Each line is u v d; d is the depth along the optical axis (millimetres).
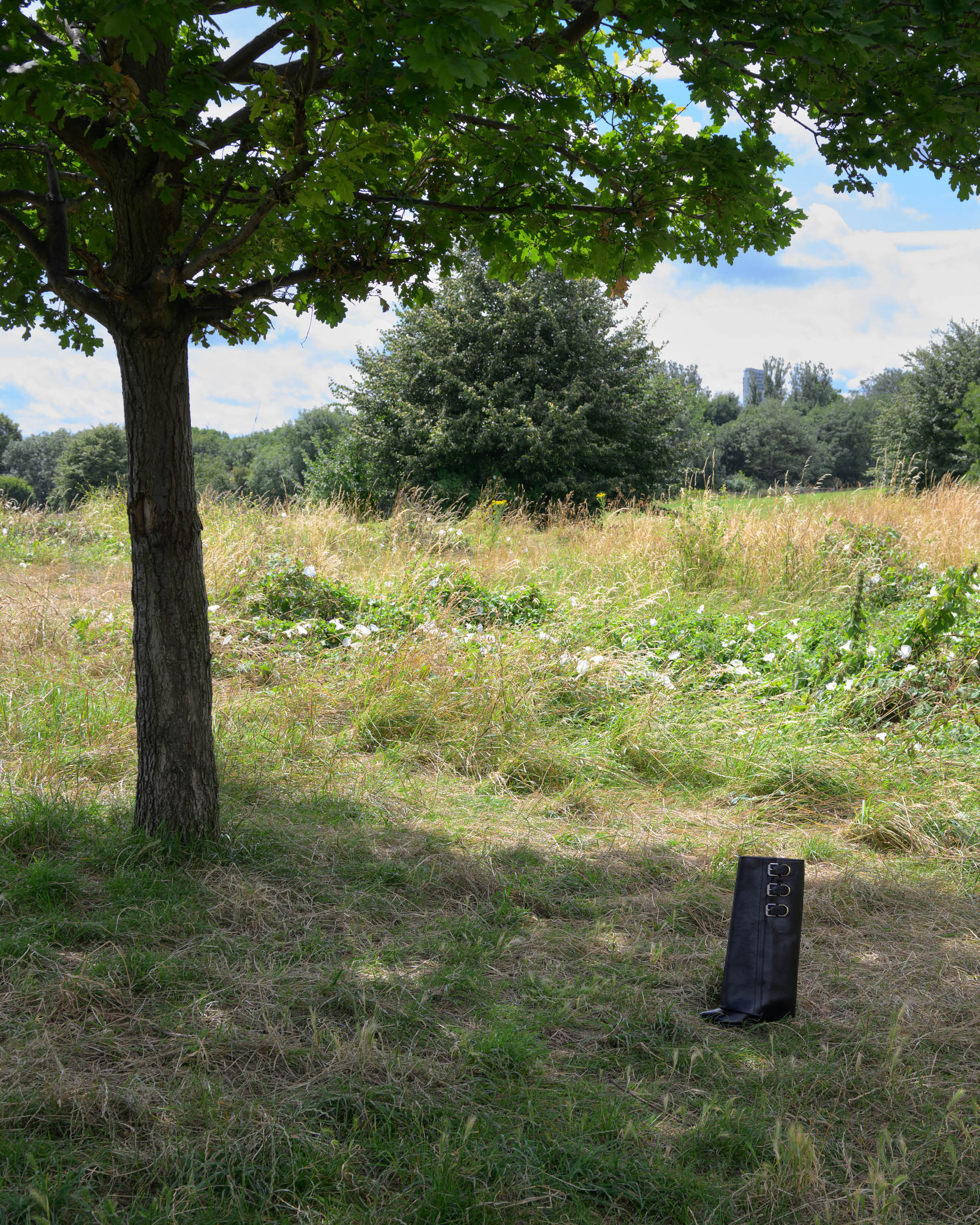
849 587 8836
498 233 3986
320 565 9875
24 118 2904
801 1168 2201
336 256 3770
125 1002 2834
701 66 2807
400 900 3727
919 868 4375
